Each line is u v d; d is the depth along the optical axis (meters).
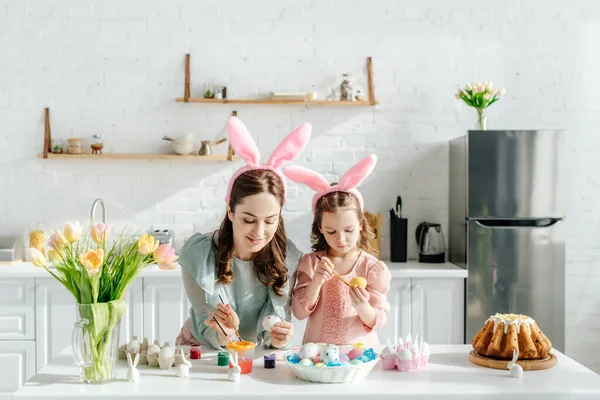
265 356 2.03
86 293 1.86
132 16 4.44
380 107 4.52
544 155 4.03
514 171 4.02
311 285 2.29
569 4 4.53
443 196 4.55
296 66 4.48
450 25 4.52
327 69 4.49
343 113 4.52
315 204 2.43
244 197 2.11
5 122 4.42
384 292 2.42
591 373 1.95
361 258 2.45
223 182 4.51
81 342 1.84
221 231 2.27
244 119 4.49
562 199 4.04
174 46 4.45
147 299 3.98
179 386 1.83
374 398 1.76
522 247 4.04
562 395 1.78
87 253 1.83
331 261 2.44
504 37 4.52
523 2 4.52
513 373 1.91
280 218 2.33
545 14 4.53
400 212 4.39
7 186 4.44
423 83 4.52
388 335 4.04
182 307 4.00
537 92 4.54
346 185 2.38
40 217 4.45
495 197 4.02
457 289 4.05
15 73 4.41
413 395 1.76
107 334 1.86
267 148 4.50
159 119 4.46
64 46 4.43
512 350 1.99
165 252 1.96
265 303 2.33
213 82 4.46
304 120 4.50
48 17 4.41
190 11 4.45
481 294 4.04
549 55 4.53
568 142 4.55
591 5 4.53
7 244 4.26
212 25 4.46
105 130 4.45
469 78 4.52
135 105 4.45
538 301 4.05
